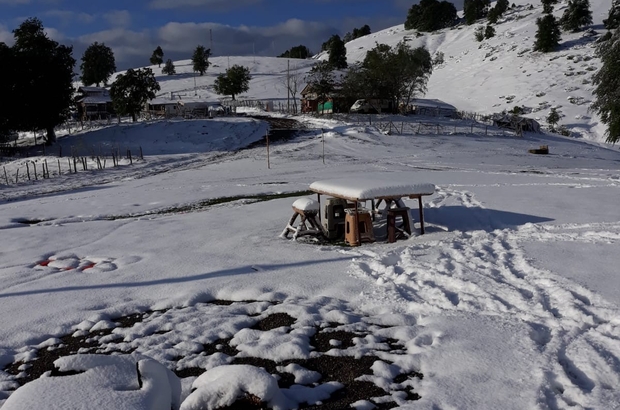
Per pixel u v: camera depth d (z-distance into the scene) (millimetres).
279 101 85375
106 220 14797
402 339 5594
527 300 6289
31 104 42500
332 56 112375
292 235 10742
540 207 12594
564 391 4320
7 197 21938
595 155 39188
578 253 8211
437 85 102875
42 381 3314
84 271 8789
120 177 27812
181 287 7621
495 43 116625
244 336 5816
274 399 3828
